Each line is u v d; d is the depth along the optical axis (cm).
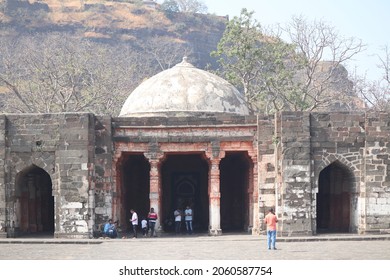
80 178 3531
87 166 3528
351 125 3591
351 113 3594
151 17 13600
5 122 3597
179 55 12444
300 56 5962
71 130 3553
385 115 3597
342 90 6750
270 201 3622
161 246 3091
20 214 3769
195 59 12900
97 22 13125
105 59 8250
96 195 3612
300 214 3500
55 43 9138
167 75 4112
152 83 4109
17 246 3183
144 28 13338
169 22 13588
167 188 4403
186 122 3709
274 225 2905
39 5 13012
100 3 13600
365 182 3575
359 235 3494
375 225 3575
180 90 3994
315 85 6675
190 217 3994
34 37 11419
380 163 3588
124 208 3962
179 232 4031
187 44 13250
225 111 3997
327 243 3192
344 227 3888
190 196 4409
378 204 3581
